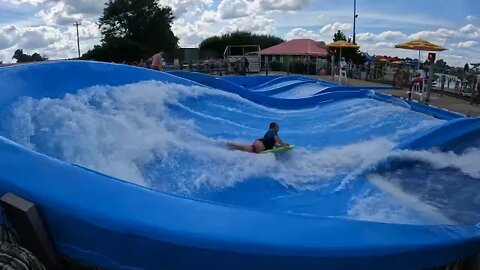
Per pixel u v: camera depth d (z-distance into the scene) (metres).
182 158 7.46
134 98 9.66
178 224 3.20
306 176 7.19
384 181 7.04
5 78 7.04
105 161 6.63
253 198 6.38
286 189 6.69
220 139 9.33
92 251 3.30
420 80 17.22
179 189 6.47
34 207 3.24
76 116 7.41
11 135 5.79
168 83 11.34
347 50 36.12
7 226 3.32
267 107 13.03
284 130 10.38
